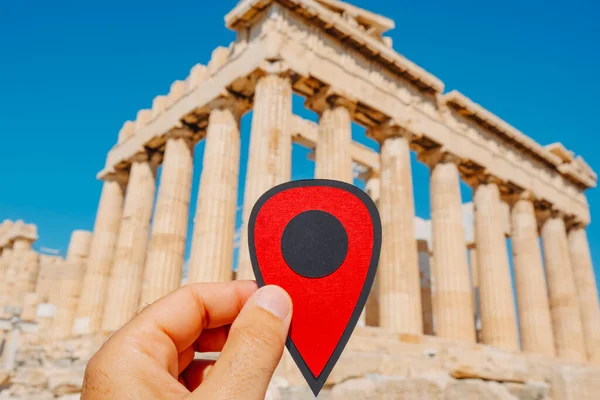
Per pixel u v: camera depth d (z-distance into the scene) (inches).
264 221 94.7
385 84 837.2
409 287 732.0
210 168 741.3
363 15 833.5
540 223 1206.9
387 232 775.7
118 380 81.7
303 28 740.0
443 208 885.2
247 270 589.3
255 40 724.7
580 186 1270.9
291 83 709.9
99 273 992.9
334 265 89.8
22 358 920.9
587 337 1161.4
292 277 90.7
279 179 630.5
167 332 96.1
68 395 531.8
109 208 1057.5
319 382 85.7
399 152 821.2
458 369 454.6
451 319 813.9
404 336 665.0
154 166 1005.2
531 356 800.9
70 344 825.5
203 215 712.4
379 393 417.7
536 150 1096.8
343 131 742.5
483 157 979.3
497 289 912.3
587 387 428.8
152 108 1002.7
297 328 87.9
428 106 906.7
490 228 959.6
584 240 1242.6
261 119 661.3
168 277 788.0
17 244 1566.2
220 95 770.8
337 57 773.9
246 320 84.4
